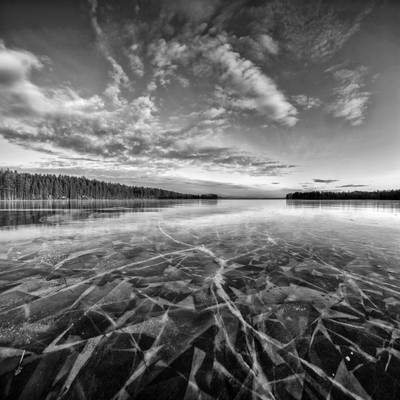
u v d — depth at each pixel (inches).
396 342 96.4
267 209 920.9
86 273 168.4
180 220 495.2
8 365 82.4
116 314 115.0
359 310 120.6
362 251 236.1
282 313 117.7
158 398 72.4
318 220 505.7
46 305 122.3
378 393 74.3
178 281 156.2
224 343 95.3
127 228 372.5
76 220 486.3
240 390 75.3
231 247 250.1
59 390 73.9
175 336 99.3
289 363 85.7
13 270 172.9
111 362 84.7
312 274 170.9
